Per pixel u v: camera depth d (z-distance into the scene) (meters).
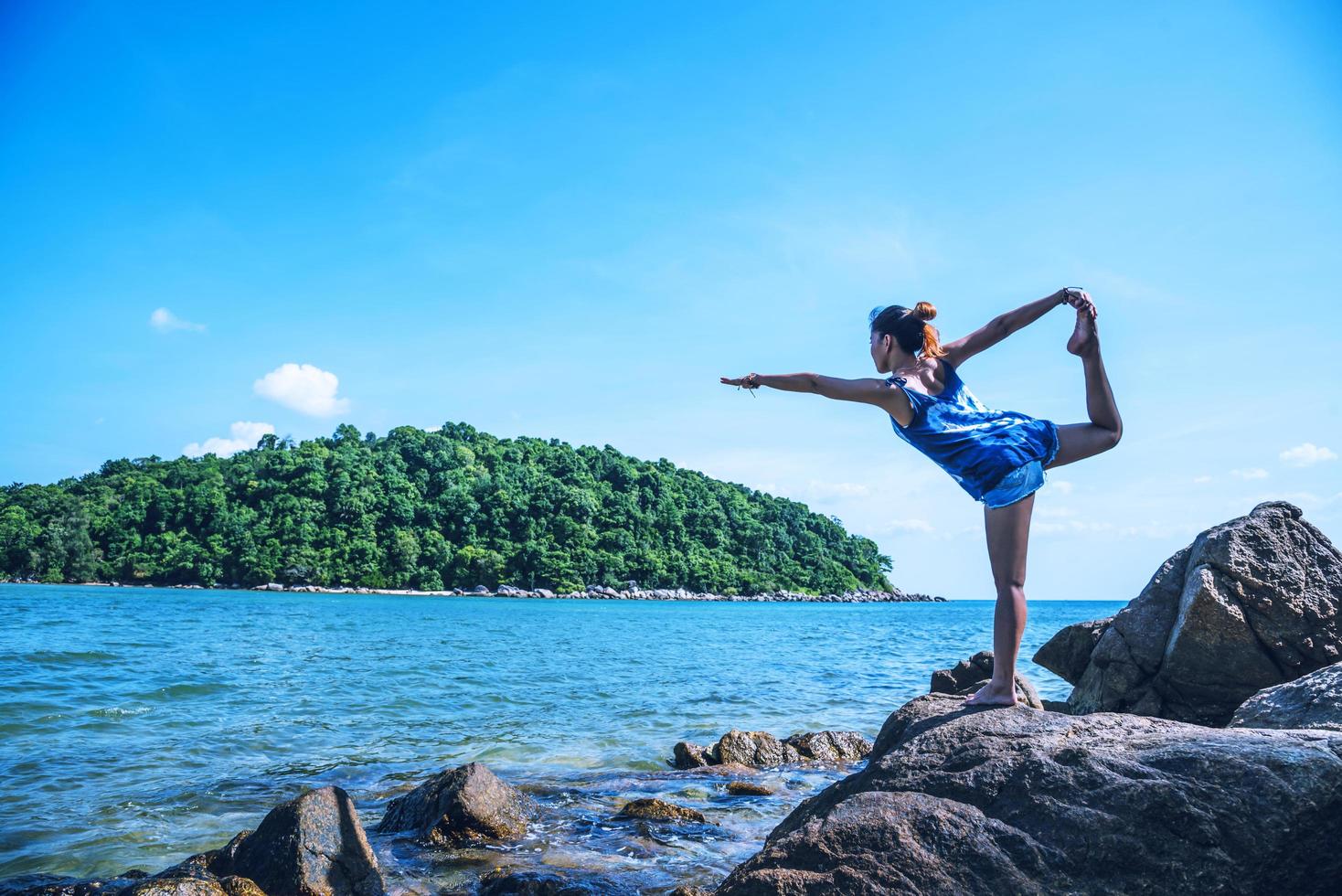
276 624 40.72
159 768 9.76
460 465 162.12
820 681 19.92
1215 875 3.30
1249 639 6.10
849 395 4.26
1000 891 3.41
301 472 142.75
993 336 4.61
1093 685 7.09
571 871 6.36
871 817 3.74
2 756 10.06
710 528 164.00
